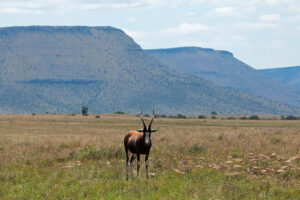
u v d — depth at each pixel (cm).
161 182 5638
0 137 13450
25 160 7575
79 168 6831
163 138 11719
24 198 4966
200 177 5953
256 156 7919
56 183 5709
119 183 5612
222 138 12075
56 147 9406
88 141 10650
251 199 4828
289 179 5862
